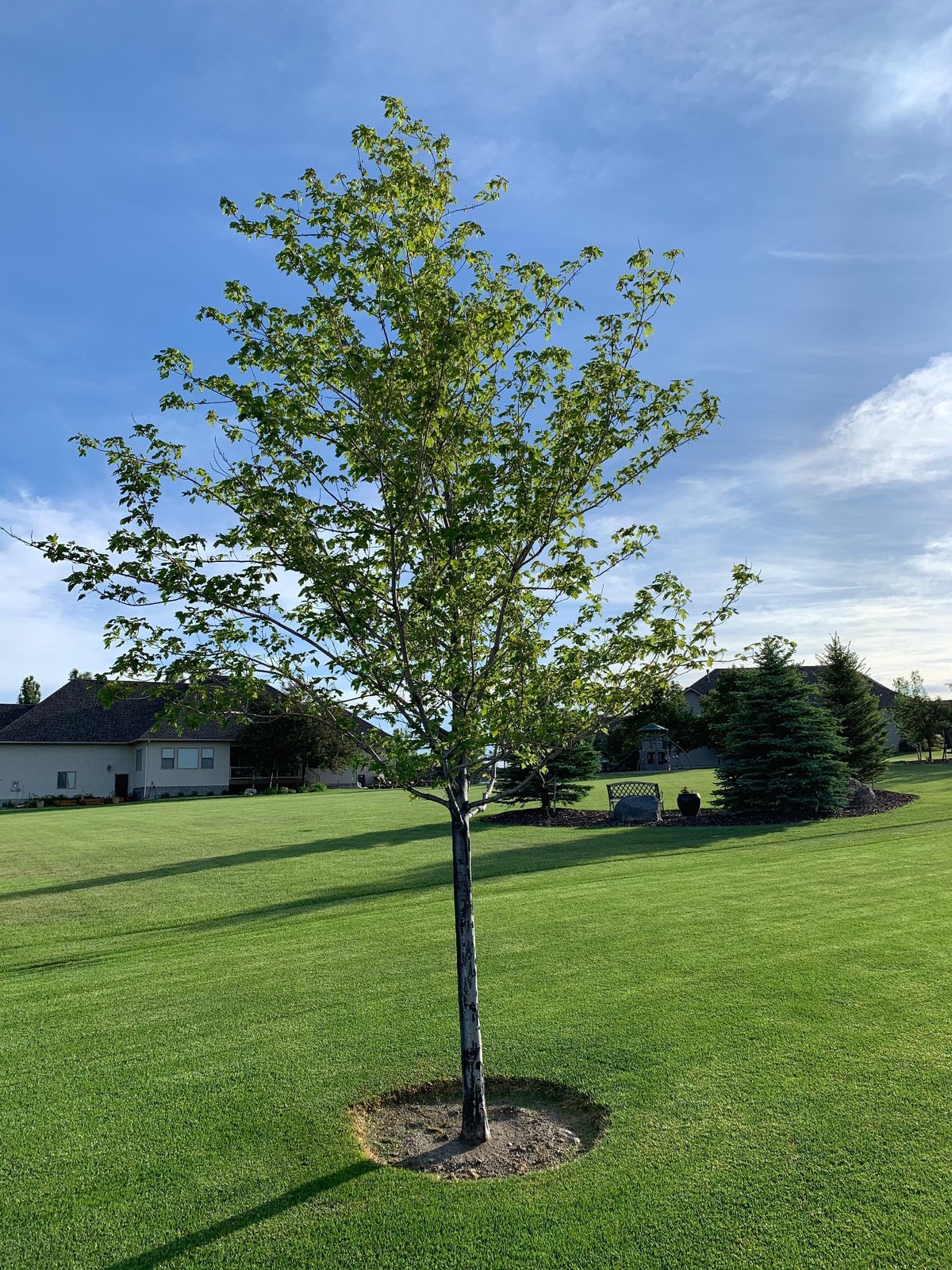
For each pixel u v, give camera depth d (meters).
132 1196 4.62
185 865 18.72
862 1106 5.16
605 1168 4.63
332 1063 6.35
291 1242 4.13
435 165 6.27
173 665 5.52
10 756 49.84
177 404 5.80
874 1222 4.02
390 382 5.45
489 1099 5.80
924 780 35.06
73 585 5.43
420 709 5.38
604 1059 6.09
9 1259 4.09
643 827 22.53
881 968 7.85
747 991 7.36
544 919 10.64
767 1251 3.85
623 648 5.95
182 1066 6.43
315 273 5.59
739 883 12.63
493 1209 4.32
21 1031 7.44
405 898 13.12
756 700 24.05
